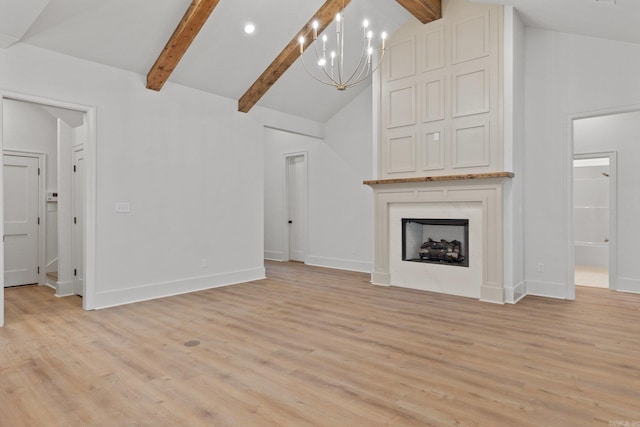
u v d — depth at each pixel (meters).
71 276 4.81
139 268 4.47
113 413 2.04
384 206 5.31
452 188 4.67
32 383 2.38
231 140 5.46
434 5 4.72
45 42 3.70
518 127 4.57
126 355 2.82
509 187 4.38
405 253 5.21
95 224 4.12
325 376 2.47
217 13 4.11
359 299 4.51
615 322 3.59
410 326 3.48
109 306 4.20
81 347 2.98
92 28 3.76
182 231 4.89
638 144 4.76
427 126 5.00
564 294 4.54
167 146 4.74
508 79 4.39
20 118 5.45
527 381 2.38
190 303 4.34
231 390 2.29
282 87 5.67
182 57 4.48
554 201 4.62
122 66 4.29
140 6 3.72
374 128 5.49
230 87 5.25
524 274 4.82
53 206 5.70
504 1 4.23
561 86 4.57
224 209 5.38
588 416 1.99
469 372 2.52
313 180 7.26
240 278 5.56
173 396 2.21
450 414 2.01
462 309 4.06
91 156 4.09
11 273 5.31
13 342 3.08
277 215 8.08
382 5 4.84
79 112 4.45
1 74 3.50
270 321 3.65
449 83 4.82
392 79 5.32
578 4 3.53
